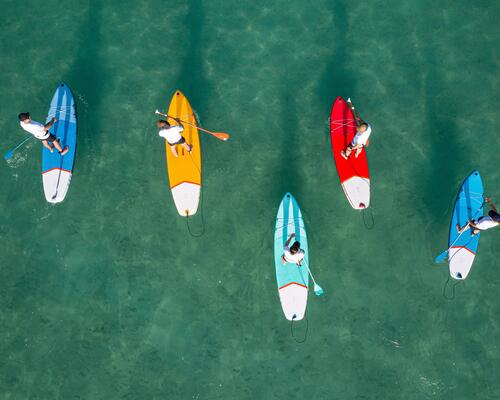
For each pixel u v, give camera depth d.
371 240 11.19
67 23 12.30
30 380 10.51
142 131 11.74
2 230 11.22
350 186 11.12
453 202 11.37
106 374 10.53
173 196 11.06
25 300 10.88
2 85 12.02
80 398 10.41
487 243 11.11
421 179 11.52
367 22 12.34
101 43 12.24
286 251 9.94
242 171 11.52
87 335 10.71
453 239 10.91
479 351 10.61
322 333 10.70
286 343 10.64
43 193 11.41
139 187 11.45
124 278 10.99
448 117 11.84
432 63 12.16
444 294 10.89
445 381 10.47
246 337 10.67
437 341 10.67
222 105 11.90
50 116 11.48
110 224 11.27
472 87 12.02
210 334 10.70
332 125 11.51
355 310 10.83
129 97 11.95
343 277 10.98
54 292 10.91
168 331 10.72
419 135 11.76
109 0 12.38
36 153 11.58
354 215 11.30
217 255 11.12
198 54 12.20
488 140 11.70
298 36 12.30
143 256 11.11
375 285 10.95
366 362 10.56
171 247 11.16
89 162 11.55
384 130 11.77
